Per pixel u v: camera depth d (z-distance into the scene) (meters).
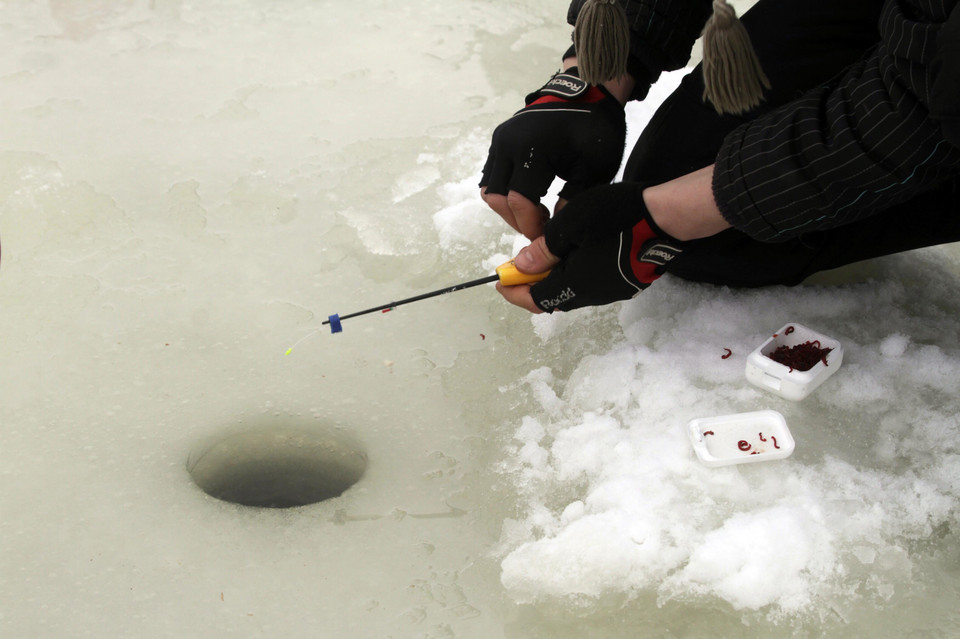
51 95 2.55
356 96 2.61
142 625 1.32
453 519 1.50
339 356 1.81
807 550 1.41
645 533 1.43
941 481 1.53
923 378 1.70
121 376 1.74
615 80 1.63
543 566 1.41
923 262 2.03
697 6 1.64
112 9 2.99
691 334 1.82
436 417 1.69
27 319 1.84
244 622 1.33
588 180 1.59
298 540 1.46
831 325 1.84
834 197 1.28
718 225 1.40
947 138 1.12
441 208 2.21
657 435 1.61
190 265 2.01
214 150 2.37
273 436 1.67
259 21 2.97
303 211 2.18
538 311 1.60
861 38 1.64
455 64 2.79
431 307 1.94
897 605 1.35
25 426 1.62
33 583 1.37
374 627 1.33
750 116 1.71
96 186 2.22
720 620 1.34
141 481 1.54
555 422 1.67
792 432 1.61
